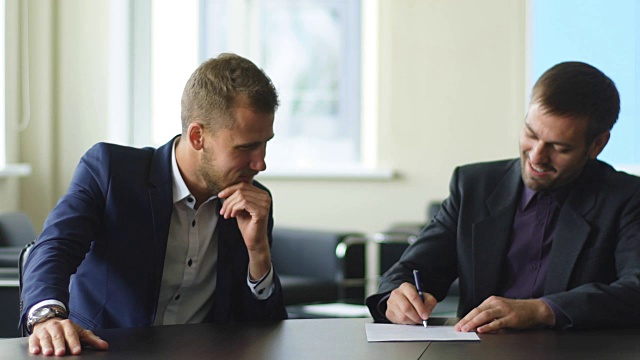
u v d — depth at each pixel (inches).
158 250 90.4
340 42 255.6
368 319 89.7
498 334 80.8
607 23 228.8
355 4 254.7
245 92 84.9
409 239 207.0
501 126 241.9
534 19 236.8
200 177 89.6
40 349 71.1
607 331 82.9
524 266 95.2
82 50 241.1
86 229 86.7
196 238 93.6
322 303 189.9
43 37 235.6
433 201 223.6
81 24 241.1
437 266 97.8
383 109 247.0
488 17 241.8
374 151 248.5
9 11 225.5
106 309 90.4
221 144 86.1
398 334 80.4
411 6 244.8
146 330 81.8
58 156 240.8
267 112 85.7
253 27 255.1
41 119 236.1
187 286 94.0
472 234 96.4
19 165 229.8
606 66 229.0
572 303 83.7
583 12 231.5
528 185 91.0
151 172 91.7
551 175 89.2
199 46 252.5
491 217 96.3
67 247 83.9
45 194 236.8
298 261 213.2
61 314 75.5
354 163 255.4
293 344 76.0
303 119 257.0
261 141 86.4
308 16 255.8
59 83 240.7
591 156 91.4
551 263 92.7
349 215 246.2
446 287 99.1
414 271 89.9
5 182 224.8
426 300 87.6
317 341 77.5
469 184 99.0
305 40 256.4
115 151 92.7
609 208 92.8
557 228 93.5
